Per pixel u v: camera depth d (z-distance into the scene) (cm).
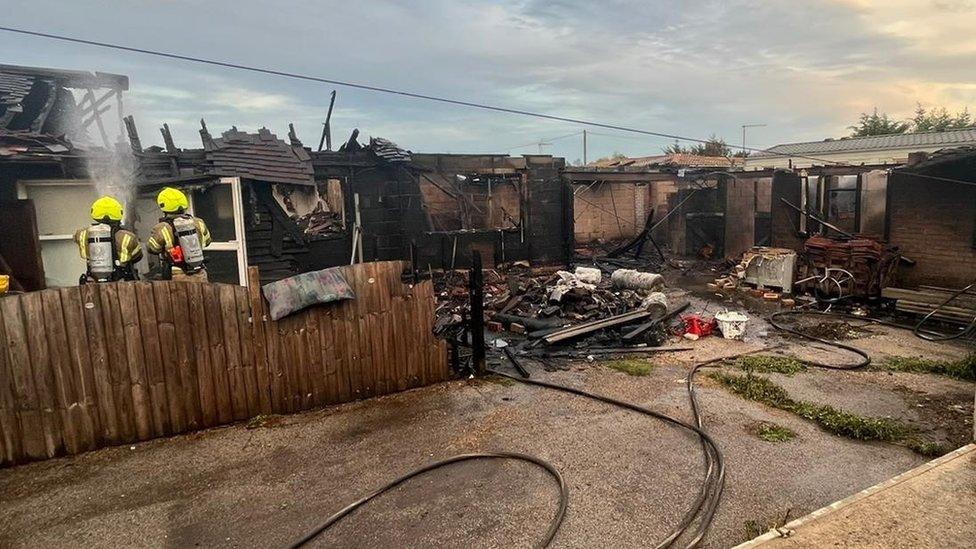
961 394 563
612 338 800
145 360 442
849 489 374
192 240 607
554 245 1471
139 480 390
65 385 417
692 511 342
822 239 1130
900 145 2178
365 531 328
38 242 691
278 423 486
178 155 977
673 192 2006
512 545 314
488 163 1353
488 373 627
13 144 711
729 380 600
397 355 562
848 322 912
